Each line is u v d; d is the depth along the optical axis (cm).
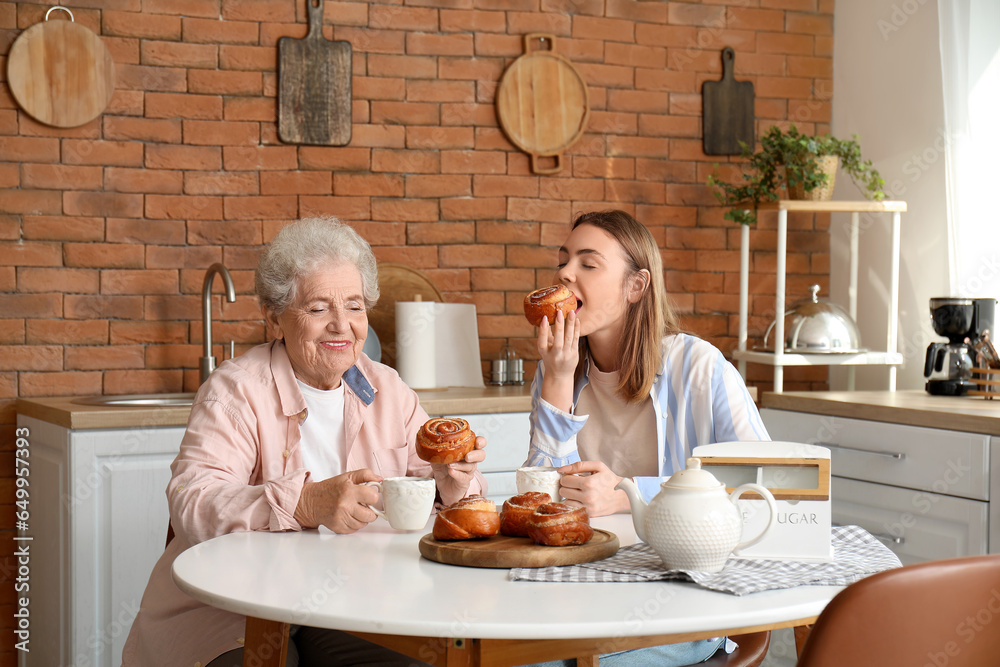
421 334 298
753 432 175
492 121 328
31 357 283
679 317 346
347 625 102
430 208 321
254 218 303
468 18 324
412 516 146
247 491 149
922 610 87
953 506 232
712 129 348
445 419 164
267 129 304
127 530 244
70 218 286
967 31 290
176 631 150
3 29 278
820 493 128
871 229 344
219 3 298
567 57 335
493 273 328
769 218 357
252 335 304
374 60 315
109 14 288
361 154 314
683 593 112
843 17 357
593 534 134
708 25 349
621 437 185
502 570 122
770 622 105
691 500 118
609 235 178
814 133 362
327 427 173
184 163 296
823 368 363
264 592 112
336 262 166
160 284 295
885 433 252
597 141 338
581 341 187
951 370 277
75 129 286
